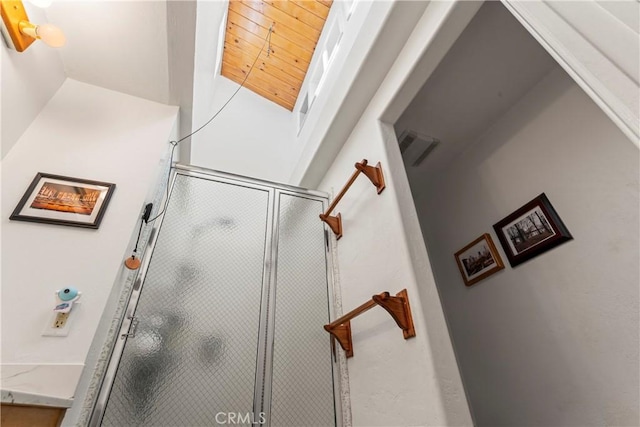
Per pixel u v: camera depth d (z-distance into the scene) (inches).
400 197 61.1
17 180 48.2
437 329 46.4
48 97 57.9
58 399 34.8
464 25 54.8
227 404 53.1
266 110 158.7
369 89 76.1
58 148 54.0
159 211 68.7
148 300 57.8
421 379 43.8
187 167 78.8
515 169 76.5
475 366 77.3
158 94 69.7
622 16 22.0
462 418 39.6
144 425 46.9
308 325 67.8
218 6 94.6
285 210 84.3
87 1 53.2
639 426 46.2
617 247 53.6
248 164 134.1
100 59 61.7
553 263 64.2
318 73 139.2
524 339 67.2
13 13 44.8
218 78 151.2
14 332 38.0
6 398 27.3
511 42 64.4
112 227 50.0
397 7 61.2
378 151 69.2
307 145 109.2
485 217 83.7
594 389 52.9
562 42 27.1
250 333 61.8
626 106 20.4
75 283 43.7
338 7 116.5
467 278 85.7
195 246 68.0
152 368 51.9
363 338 61.0
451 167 99.3
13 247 43.2
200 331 58.4
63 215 48.1
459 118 82.5
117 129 62.1
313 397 59.3
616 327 51.8
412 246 54.5
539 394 61.7
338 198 77.7
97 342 45.8
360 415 56.4
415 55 61.7
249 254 72.2
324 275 77.0
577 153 62.6
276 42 142.1
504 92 75.5
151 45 60.4
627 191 53.4
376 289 59.8
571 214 62.0
